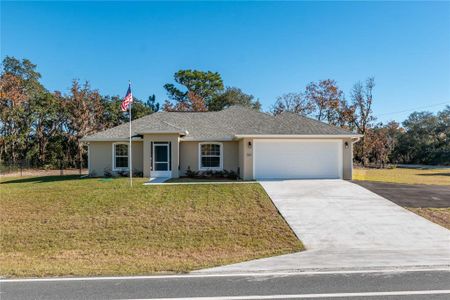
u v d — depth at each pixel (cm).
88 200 1441
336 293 569
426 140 5878
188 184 1772
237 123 2481
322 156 2103
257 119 2506
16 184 2011
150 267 761
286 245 989
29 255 936
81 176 2419
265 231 1111
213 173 2284
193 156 2306
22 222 1210
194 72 5647
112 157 2319
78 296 564
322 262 784
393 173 3083
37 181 2170
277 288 599
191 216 1253
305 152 2102
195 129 2420
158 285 621
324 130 2147
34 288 609
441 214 1272
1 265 804
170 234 1098
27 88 4606
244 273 701
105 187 1695
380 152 4459
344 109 4603
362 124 4512
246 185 1741
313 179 2050
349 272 696
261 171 2092
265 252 930
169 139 2183
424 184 1900
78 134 4200
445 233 1069
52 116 4372
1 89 4009
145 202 1411
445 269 713
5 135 4209
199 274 697
